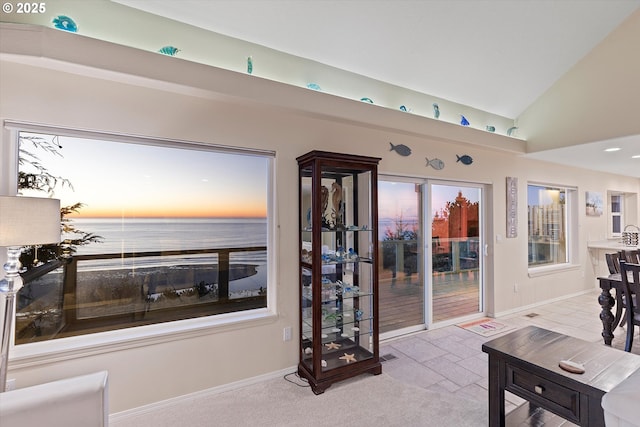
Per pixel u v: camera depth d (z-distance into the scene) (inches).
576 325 152.2
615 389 48.1
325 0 92.4
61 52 69.4
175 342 88.4
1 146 72.2
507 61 131.7
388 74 124.1
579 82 143.6
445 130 137.0
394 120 121.9
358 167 104.1
